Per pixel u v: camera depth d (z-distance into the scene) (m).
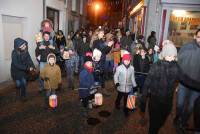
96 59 5.71
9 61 7.68
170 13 10.25
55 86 5.34
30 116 4.88
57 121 4.68
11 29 7.77
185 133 4.30
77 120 4.76
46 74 5.20
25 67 5.49
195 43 4.05
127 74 4.87
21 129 4.28
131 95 4.92
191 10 9.98
